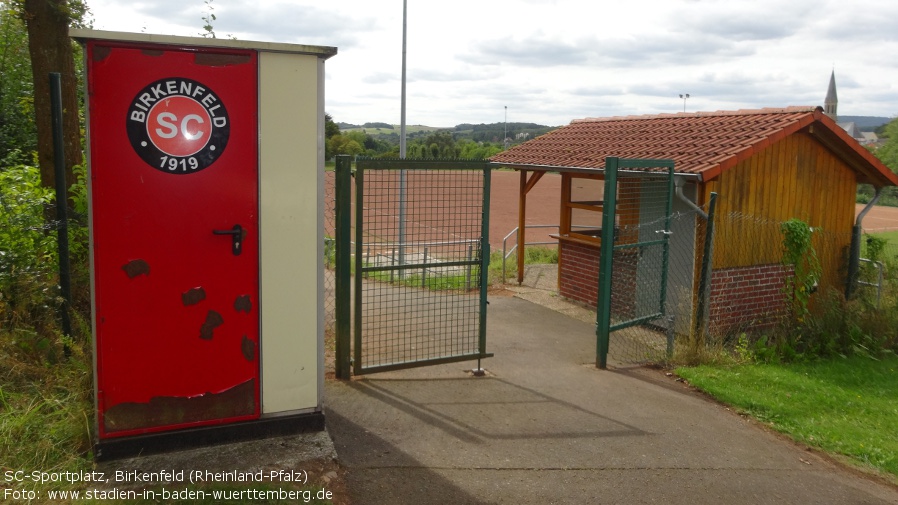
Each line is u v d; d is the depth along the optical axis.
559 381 7.19
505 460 4.95
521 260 13.50
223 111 4.31
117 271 4.19
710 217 8.87
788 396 7.35
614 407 6.45
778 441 6.11
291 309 4.68
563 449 5.27
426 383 6.72
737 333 9.77
